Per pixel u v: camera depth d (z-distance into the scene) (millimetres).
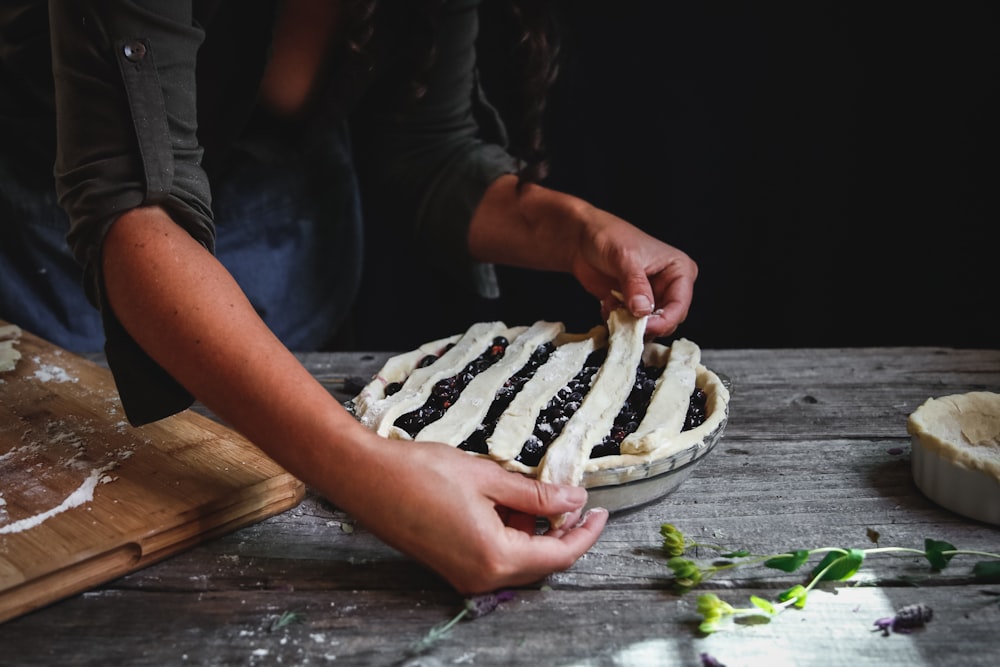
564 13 2752
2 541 1070
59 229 1896
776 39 2770
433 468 979
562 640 972
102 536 1077
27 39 1618
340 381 1639
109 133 1051
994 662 927
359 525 1195
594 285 1646
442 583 1072
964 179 2805
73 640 985
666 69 2822
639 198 3006
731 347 3152
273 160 1898
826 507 1214
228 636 987
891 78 2764
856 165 2879
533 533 1073
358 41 1493
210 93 1580
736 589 1055
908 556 1103
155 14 1053
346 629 995
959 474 1162
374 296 3189
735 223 3006
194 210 1114
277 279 2127
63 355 1667
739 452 1365
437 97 1933
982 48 2658
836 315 3057
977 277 2881
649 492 1161
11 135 1803
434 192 1920
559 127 2893
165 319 1020
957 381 1599
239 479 1211
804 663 932
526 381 1325
